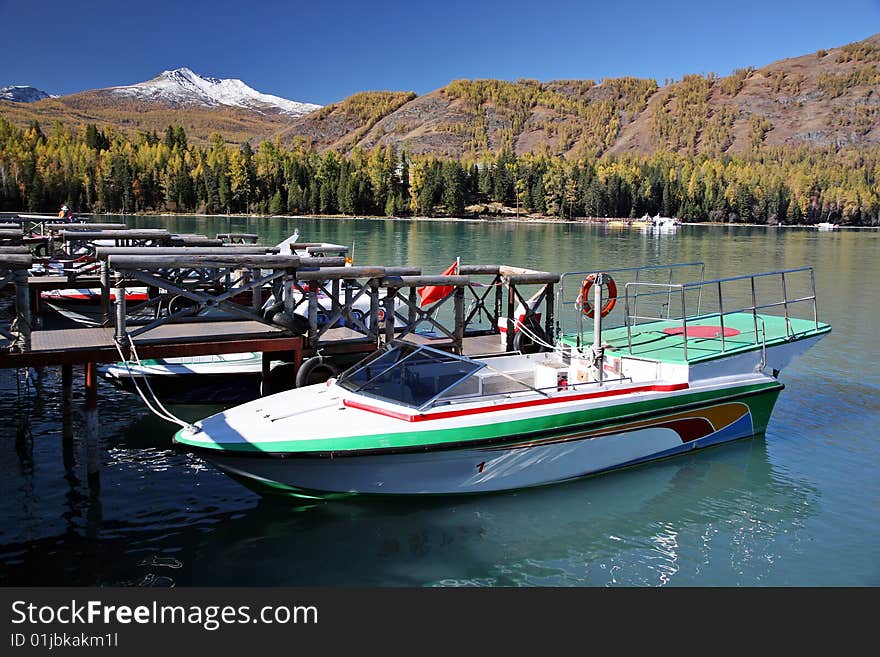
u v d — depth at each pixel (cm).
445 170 16312
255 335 1280
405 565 880
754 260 5631
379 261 4947
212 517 998
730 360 1269
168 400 1494
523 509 1036
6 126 15838
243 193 14650
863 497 1092
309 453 953
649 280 3997
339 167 15925
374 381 1058
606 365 1241
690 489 1112
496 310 1636
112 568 862
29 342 1082
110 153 14050
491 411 1038
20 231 1825
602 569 880
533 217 16338
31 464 1172
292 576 855
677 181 17325
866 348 2105
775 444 1310
